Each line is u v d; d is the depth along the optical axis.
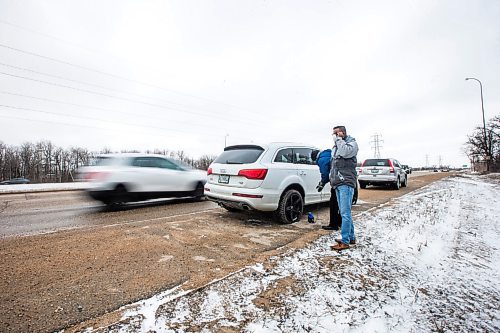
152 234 4.28
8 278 2.63
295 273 2.75
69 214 6.10
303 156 5.78
